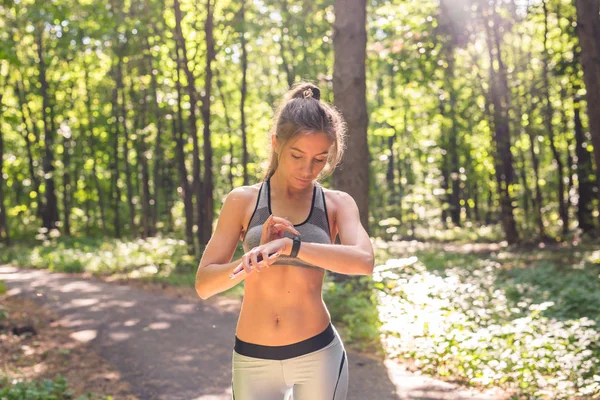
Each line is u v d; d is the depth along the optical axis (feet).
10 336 30.12
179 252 63.62
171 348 27.55
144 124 98.94
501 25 74.95
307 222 8.79
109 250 73.87
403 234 113.80
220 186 125.59
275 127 8.79
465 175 111.14
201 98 69.82
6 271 63.10
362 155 35.81
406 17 58.03
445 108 90.79
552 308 34.45
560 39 67.62
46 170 111.04
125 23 66.44
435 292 32.53
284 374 8.73
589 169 79.05
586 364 21.90
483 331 25.04
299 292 8.76
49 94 110.83
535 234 90.89
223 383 22.50
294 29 75.56
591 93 38.91
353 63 35.76
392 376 22.59
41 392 20.57
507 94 78.89
